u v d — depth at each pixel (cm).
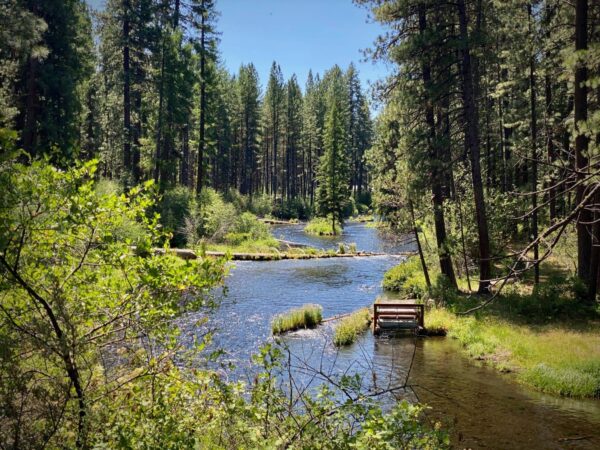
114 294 468
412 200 1931
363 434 409
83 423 411
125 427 425
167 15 3662
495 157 2939
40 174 430
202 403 517
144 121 4016
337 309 1920
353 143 8338
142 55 3666
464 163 2323
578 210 402
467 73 1817
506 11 2059
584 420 892
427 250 2348
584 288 1617
